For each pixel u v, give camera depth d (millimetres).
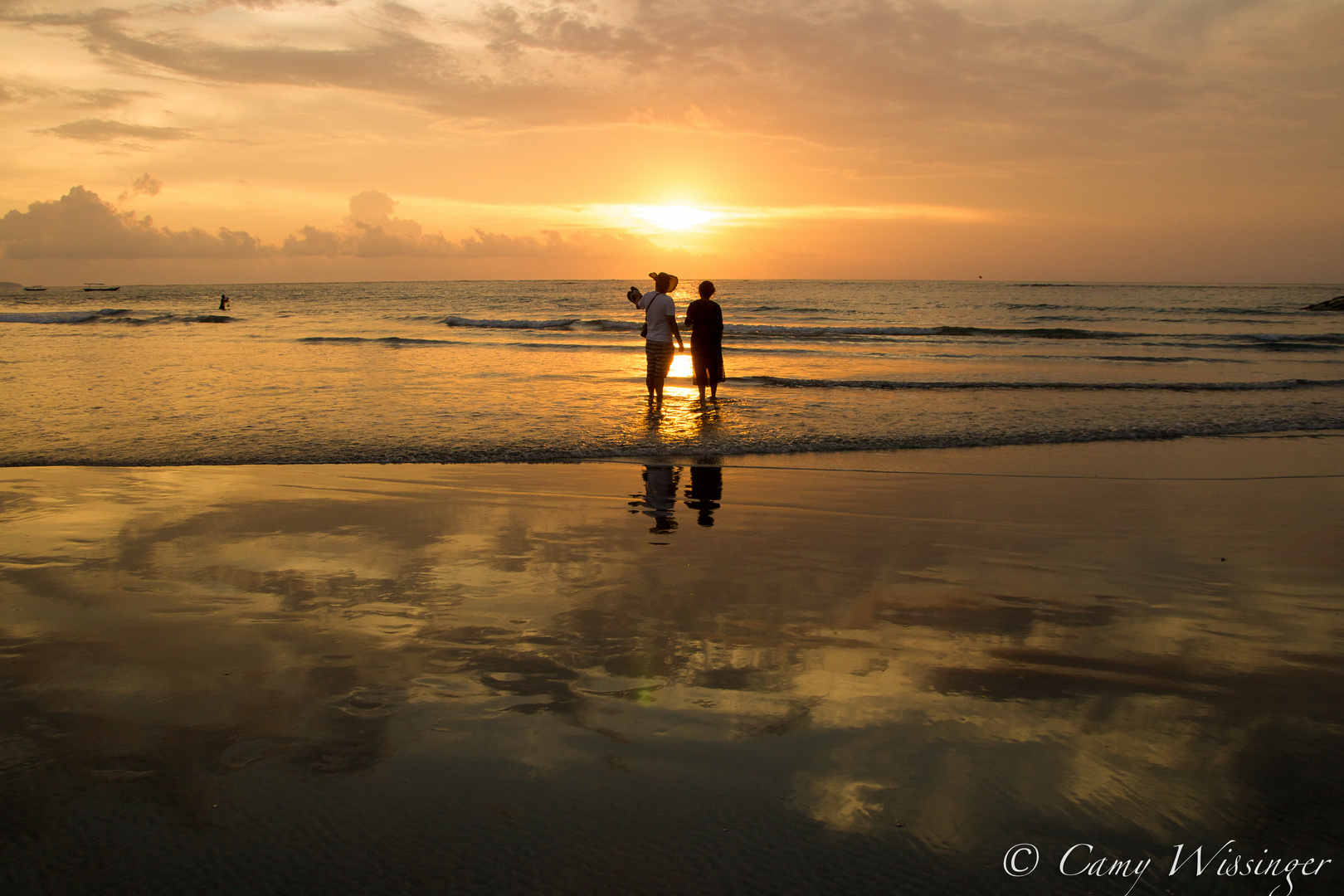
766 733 2350
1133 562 4199
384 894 1714
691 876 1767
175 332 25031
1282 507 5512
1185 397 11469
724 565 4086
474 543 4438
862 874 1774
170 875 1771
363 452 7152
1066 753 2246
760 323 34625
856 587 3738
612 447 7598
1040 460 7293
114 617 3242
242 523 4809
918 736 2340
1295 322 33469
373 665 2807
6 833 1900
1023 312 43062
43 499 5344
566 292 86375
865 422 9148
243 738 2314
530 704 2523
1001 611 3432
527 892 1723
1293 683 2709
